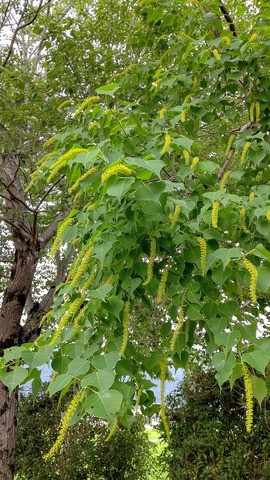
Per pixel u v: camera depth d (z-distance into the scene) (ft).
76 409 5.63
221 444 20.13
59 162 5.63
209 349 6.26
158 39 12.66
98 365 5.32
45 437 24.63
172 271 6.42
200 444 20.44
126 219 6.30
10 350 5.72
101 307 6.80
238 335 5.33
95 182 6.02
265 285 5.46
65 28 17.72
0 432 20.33
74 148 6.00
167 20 11.64
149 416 8.00
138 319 12.92
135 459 24.63
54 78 17.93
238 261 5.99
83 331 6.33
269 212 5.58
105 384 4.89
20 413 25.27
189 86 10.69
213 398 21.53
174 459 21.57
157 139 7.86
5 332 21.31
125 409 6.43
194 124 9.93
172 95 10.74
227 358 5.20
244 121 13.73
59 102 17.28
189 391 21.97
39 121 15.79
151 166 4.99
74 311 6.02
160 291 6.21
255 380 5.52
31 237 21.67
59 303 7.02
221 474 19.74
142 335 13.70
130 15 19.83
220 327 6.01
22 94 16.67
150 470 25.49
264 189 6.98
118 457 24.11
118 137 7.63
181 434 21.70
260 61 9.96
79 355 5.96
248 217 6.93
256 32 9.62
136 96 12.57
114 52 18.30
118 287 6.91
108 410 4.62
